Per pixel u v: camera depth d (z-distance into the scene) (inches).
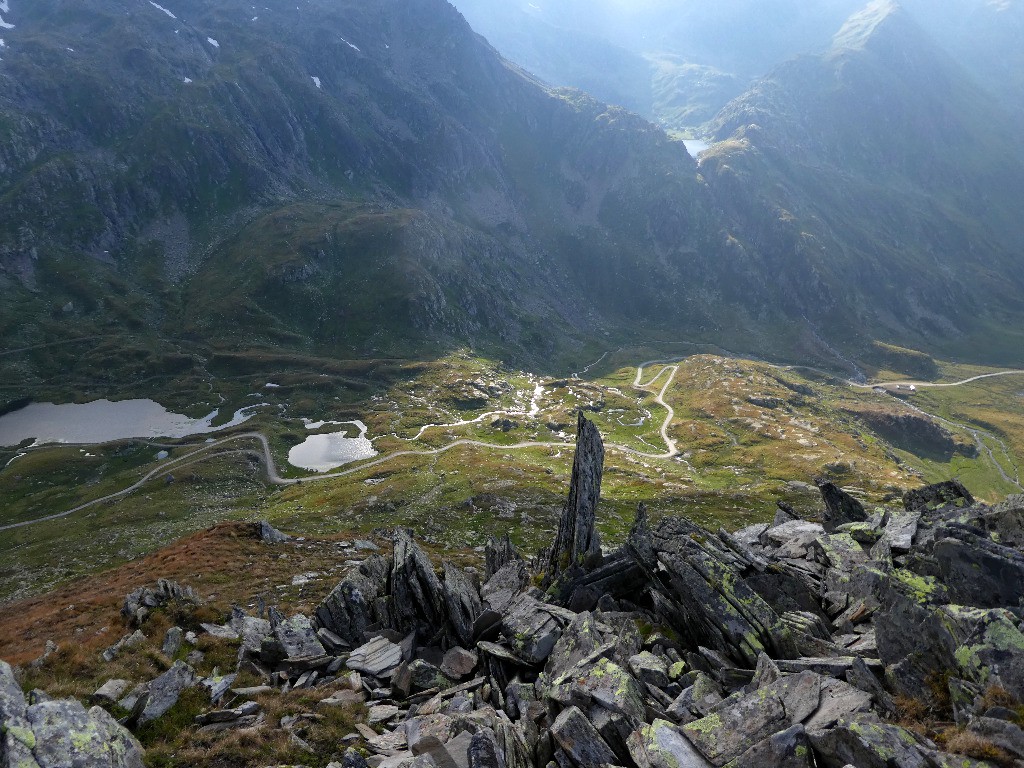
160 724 874.1
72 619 1701.5
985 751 485.1
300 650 1167.0
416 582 1273.4
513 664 979.3
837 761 526.6
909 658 647.8
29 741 604.4
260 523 3073.3
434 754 693.9
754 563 1000.2
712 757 578.2
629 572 1175.0
